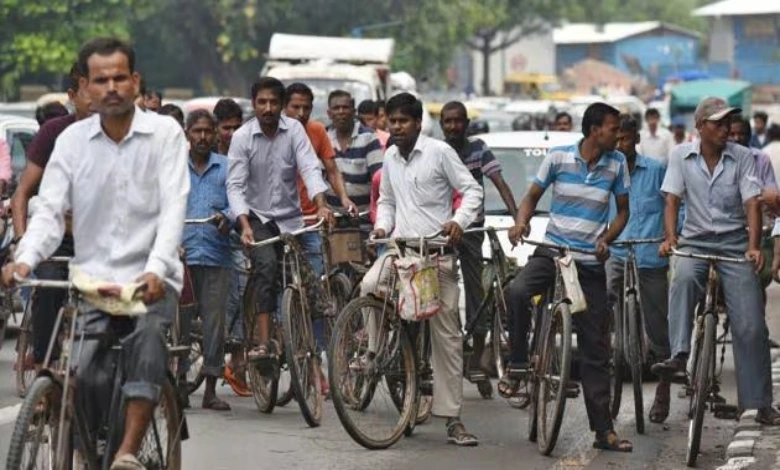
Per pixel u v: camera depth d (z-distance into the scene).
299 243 22.97
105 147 14.38
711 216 21.12
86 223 14.46
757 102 172.50
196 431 21.73
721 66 179.62
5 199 26.95
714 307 20.39
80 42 86.56
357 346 20.28
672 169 21.25
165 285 14.10
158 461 14.97
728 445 21.03
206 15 105.69
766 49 177.75
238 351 24.52
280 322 22.86
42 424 13.80
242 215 22.66
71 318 14.01
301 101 25.42
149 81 110.62
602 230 20.70
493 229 21.56
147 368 13.98
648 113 52.50
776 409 22.67
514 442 21.23
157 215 14.51
